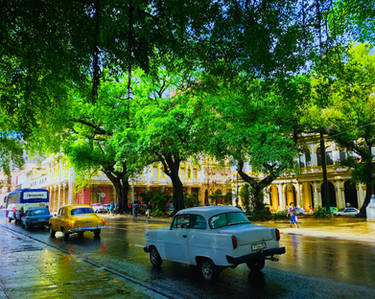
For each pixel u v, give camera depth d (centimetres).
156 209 3659
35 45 745
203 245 679
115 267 832
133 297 564
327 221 2398
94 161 3378
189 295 571
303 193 4256
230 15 758
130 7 645
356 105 2458
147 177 5331
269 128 2102
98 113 2370
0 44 715
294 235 1616
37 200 2858
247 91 1112
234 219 729
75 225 1475
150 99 2352
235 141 2048
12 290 612
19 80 889
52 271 791
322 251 1048
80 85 918
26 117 998
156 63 1010
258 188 2555
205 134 2131
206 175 5941
